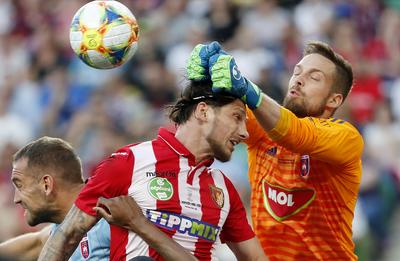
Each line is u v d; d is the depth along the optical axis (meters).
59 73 45.19
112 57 17.58
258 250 18.09
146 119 41.53
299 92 19.30
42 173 18.17
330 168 18.95
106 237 17.00
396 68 44.44
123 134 40.62
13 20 51.44
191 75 16.91
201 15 46.03
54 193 18.20
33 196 18.20
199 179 17.17
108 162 16.80
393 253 35.19
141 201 16.72
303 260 19.42
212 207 17.19
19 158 18.38
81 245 17.36
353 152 18.61
